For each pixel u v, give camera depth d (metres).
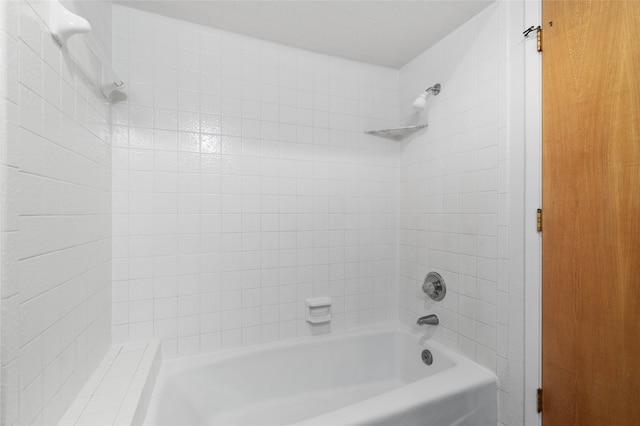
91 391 1.07
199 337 1.60
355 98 1.98
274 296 1.76
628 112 0.99
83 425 0.89
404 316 2.04
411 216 1.98
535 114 1.27
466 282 1.58
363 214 2.00
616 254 1.02
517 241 1.33
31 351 0.73
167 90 1.54
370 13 1.53
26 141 0.72
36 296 0.75
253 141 1.72
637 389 0.97
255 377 1.64
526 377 1.30
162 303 1.53
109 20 1.41
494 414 1.40
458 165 1.63
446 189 1.71
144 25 1.51
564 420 1.17
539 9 1.26
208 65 1.62
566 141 1.16
